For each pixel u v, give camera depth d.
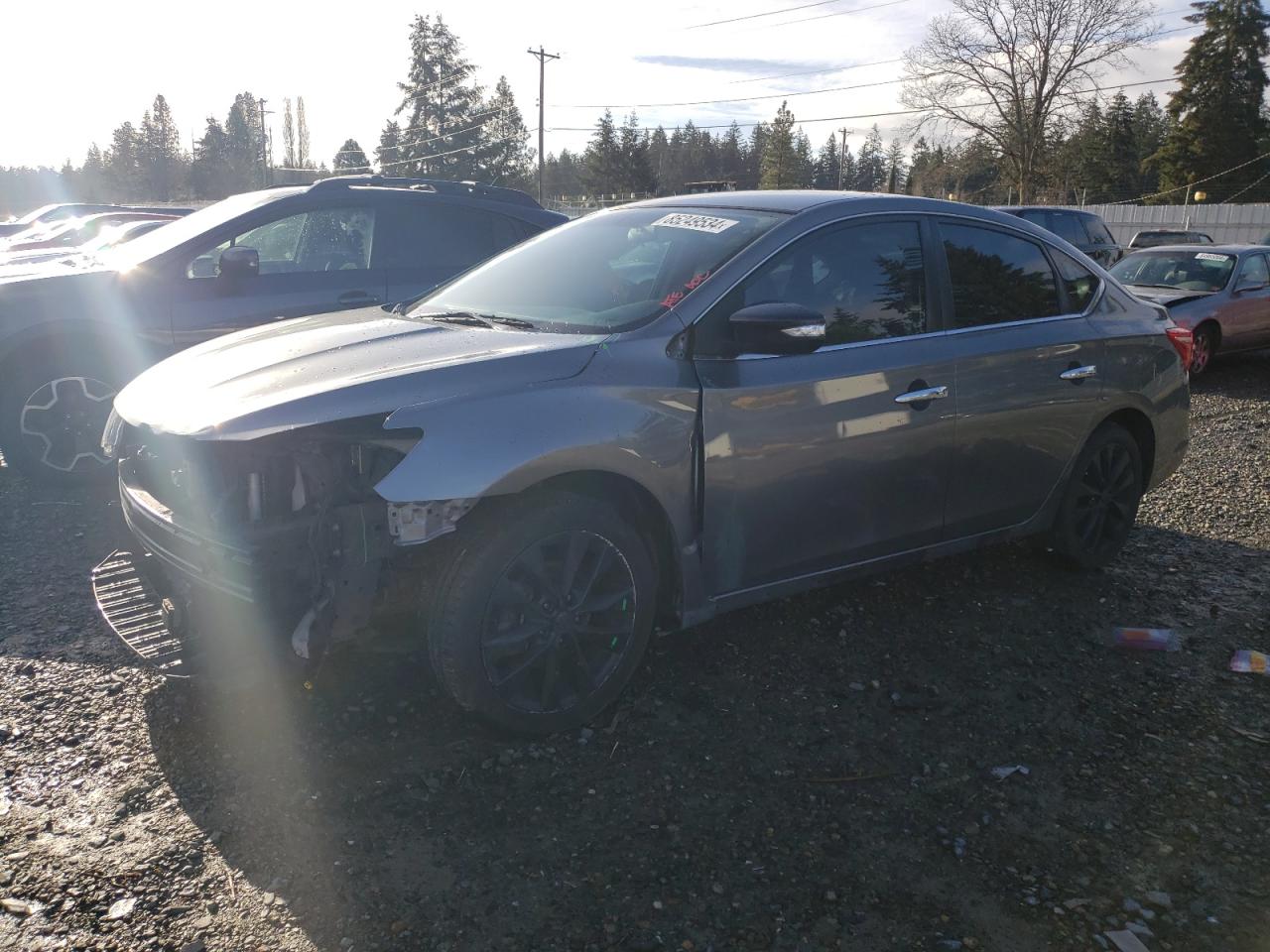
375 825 2.79
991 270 4.29
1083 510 4.74
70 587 4.38
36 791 2.90
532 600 3.09
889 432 3.79
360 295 6.30
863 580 4.70
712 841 2.78
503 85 80.69
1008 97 48.88
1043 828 2.89
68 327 5.57
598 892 2.57
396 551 2.91
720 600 3.54
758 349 3.29
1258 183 58.53
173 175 97.38
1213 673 3.89
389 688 3.51
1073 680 3.80
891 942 2.43
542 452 2.96
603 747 3.22
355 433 2.86
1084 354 4.50
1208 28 64.56
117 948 2.33
